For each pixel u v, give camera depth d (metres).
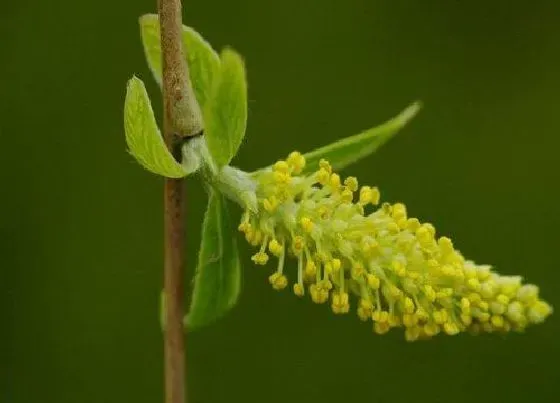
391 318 0.23
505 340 0.41
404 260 0.23
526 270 0.42
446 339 0.41
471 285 0.23
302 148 0.41
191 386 0.40
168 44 0.22
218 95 0.23
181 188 0.23
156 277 0.41
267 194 0.23
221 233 0.23
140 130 0.22
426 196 0.42
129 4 0.42
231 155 0.23
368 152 0.23
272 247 0.23
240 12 0.42
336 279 0.23
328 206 0.23
